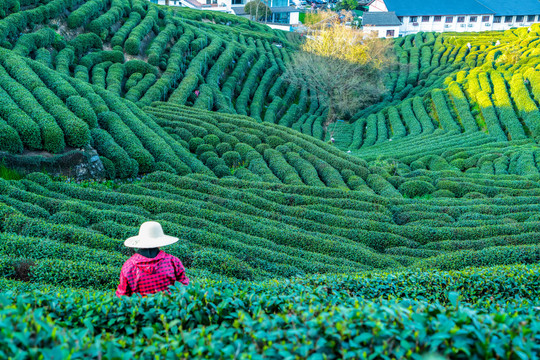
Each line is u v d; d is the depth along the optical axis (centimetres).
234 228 1570
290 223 1717
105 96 2784
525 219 1903
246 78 5216
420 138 4144
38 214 1398
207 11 7400
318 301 592
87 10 4062
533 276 967
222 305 508
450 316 446
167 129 2839
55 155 1980
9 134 1870
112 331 514
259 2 8750
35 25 3572
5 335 361
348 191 2133
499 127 4038
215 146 2755
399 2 9094
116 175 2180
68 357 351
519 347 376
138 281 594
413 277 941
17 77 2491
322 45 5022
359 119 5162
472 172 3231
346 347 390
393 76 6419
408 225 1788
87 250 1143
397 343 406
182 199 1780
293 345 393
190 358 405
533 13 8475
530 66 4978
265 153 2756
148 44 4453
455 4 8869
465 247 1571
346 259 1416
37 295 539
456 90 4856
